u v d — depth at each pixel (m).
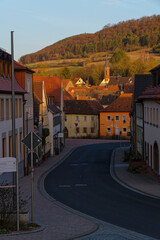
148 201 21.62
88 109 97.12
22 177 33.16
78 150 64.12
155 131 30.91
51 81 69.00
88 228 14.25
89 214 17.75
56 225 14.82
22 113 34.56
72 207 19.70
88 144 77.81
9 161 13.55
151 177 32.06
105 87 158.38
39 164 42.47
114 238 12.79
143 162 35.59
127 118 92.50
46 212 18.12
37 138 14.71
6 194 14.48
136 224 15.45
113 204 20.59
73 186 27.81
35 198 22.53
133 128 47.47
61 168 40.28
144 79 46.22
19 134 33.31
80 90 154.38
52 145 54.59
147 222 15.85
